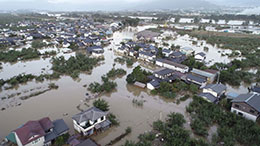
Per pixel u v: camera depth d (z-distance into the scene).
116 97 38.69
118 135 26.98
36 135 22.92
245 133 25.80
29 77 46.50
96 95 38.84
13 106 34.34
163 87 40.28
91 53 70.75
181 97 38.47
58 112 32.47
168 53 66.62
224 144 23.77
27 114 31.84
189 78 44.00
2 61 60.72
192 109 32.44
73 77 48.12
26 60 62.31
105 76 48.94
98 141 25.62
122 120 30.58
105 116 28.42
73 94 39.31
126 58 65.62
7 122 29.62
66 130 26.25
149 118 31.38
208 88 37.25
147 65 59.28
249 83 45.81
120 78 48.75
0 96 38.09
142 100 37.34
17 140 23.75
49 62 60.50
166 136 25.11
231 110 31.95
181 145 23.09
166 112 33.38
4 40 81.00
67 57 65.69
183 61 58.03
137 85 43.38
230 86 44.38
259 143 24.09
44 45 81.00
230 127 28.03
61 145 24.14
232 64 55.75
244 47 81.75
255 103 29.80
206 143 23.33
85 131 25.80
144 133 26.91
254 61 59.12
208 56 70.88
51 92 40.19
